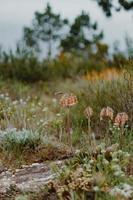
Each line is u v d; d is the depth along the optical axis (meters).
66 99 7.13
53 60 20.30
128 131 7.41
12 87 13.85
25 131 7.78
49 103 12.13
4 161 7.14
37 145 7.60
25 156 7.25
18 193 5.93
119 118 6.47
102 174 5.59
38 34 30.22
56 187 5.70
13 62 18.02
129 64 8.74
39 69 18.09
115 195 5.14
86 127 8.55
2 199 5.83
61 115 9.27
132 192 5.27
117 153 6.10
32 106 10.25
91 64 19.73
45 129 8.52
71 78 18.44
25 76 17.72
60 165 6.61
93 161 6.00
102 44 21.91
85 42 28.69
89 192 5.40
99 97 9.01
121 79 9.20
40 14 30.38
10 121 8.88
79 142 7.81
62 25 30.56
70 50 27.94
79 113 9.01
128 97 8.38
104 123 8.20
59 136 8.28
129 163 6.01
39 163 7.04
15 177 6.52
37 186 5.96
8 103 10.40
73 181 5.56
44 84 16.62
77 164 6.05
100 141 7.37
